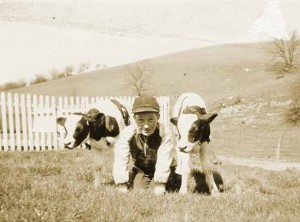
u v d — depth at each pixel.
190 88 55.03
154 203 5.55
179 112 7.83
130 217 4.74
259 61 72.38
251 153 20.47
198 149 6.99
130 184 7.18
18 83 76.25
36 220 4.39
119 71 72.69
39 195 5.38
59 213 4.63
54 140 15.90
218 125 35.81
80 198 5.40
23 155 11.34
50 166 8.25
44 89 65.06
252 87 49.78
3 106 15.49
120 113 8.04
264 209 5.34
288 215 4.91
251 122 35.66
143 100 6.25
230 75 61.78
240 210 5.30
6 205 4.78
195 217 4.93
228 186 7.73
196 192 6.76
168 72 66.31
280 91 43.06
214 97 47.66
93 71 77.44
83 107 16.19
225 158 17.23
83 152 12.26
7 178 6.17
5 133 15.48
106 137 7.61
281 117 35.31
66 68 85.62
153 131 6.43
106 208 4.97
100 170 7.50
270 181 8.40
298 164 15.47
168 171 6.45
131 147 6.80
